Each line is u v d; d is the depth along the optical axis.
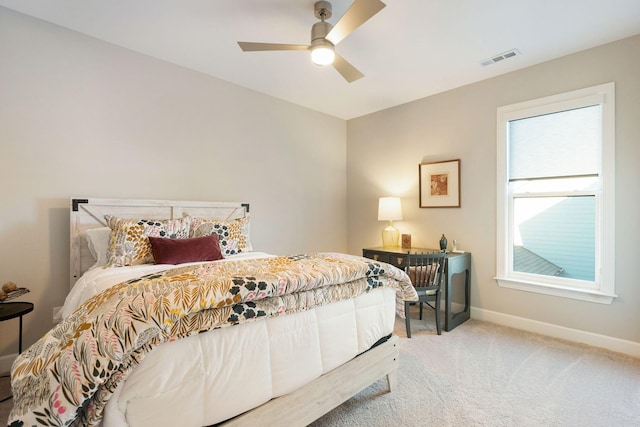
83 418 0.93
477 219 3.21
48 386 0.88
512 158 3.02
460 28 2.26
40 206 2.26
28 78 2.19
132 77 2.65
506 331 2.85
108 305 1.08
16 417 0.87
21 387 0.91
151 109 2.77
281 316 1.35
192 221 2.64
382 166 4.12
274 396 1.29
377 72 3.00
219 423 1.13
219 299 1.14
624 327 2.39
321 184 4.25
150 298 1.06
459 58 2.71
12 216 2.16
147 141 2.75
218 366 1.13
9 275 2.15
